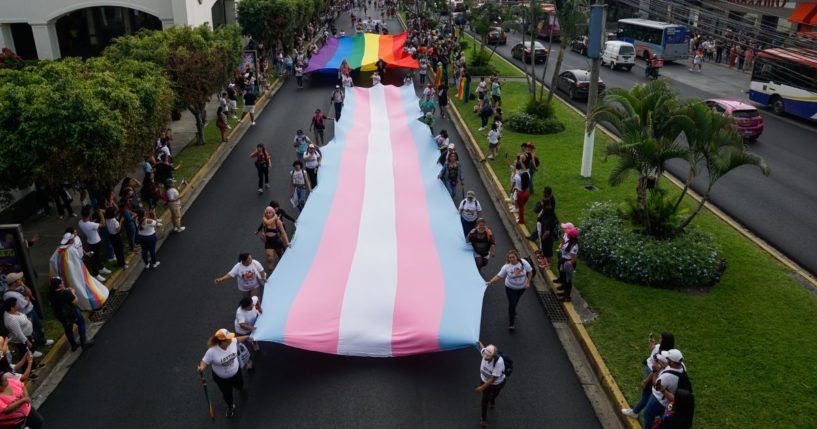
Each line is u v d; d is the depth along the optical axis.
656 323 11.69
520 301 13.09
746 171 21.08
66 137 12.85
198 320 12.55
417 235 13.84
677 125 13.28
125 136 14.20
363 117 23.30
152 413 9.87
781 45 20.91
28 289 11.36
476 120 27.44
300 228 14.37
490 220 17.31
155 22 39.91
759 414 9.23
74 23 39.50
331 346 10.53
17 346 11.19
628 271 13.20
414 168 17.95
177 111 27.53
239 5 39.38
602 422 9.59
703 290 12.88
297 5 44.94
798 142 24.84
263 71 35.47
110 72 16.08
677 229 14.16
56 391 10.44
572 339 11.74
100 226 14.48
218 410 9.88
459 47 41.41
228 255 15.40
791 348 10.80
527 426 9.48
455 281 12.12
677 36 42.59
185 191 19.36
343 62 35.16
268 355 11.26
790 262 14.23
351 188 16.42
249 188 20.09
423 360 11.09
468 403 9.98
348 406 9.88
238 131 27.17
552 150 22.59
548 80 36.56
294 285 12.01
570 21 24.11
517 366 10.95
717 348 10.84
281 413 9.73
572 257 12.30
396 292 11.52
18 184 13.56
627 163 13.64
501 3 42.03
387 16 82.44
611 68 41.25
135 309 12.97
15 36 37.31
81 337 11.46
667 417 7.68
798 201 18.34
